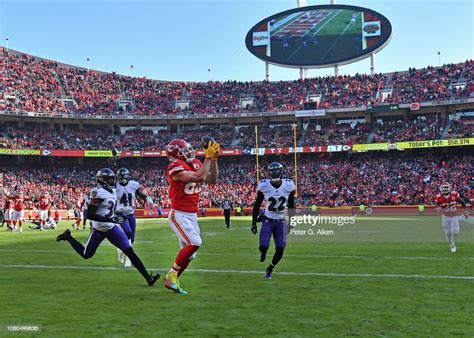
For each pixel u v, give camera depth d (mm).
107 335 5305
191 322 5852
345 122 54562
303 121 55156
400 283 8477
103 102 56500
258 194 9273
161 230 24781
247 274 9625
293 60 53281
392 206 42344
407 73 56125
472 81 50469
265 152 49625
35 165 50750
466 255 12664
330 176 48688
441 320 5918
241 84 60562
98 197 8359
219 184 49438
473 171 44438
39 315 6234
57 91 54688
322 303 6887
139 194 11586
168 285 7566
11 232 24281
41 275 9648
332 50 52531
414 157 49344
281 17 53656
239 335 5285
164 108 57000
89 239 8562
